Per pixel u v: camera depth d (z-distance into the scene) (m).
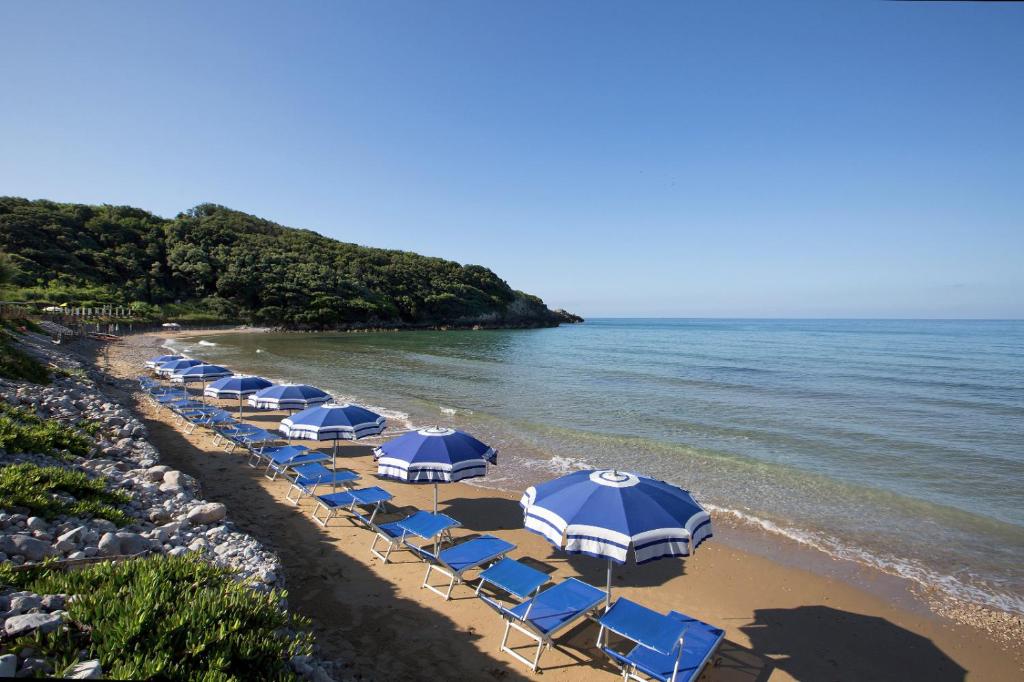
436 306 102.94
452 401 22.36
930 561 8.62
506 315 117.69
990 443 16.12
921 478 12.84
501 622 6.31
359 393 23.55
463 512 10.22
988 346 58.56
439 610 6.51
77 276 67.00
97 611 3.53
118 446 10.37
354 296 92.25
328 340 63.09
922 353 49.38
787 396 24.62
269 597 4.55
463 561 6.80
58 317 43.97
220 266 83.56
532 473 12.81
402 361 39.12
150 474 8.95
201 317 72.62
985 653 6.32
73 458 8.30
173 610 3.69
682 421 19.00
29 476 6.13
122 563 4.27
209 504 7.61
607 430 17.41
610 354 49.09
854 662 6.07
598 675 5.44
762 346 60.47
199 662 3.32
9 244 64.31
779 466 13.48
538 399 23.33
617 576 7.92
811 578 8.02
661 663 5.02
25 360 15.23
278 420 17.78
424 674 5.29
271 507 9.62
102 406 13.62
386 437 16.00
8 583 4.02
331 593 6.76
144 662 3.09
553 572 7.97
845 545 9.16
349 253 105.25
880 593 7.64
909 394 25.20
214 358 36.84
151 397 18.06
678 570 8.17
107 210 85.12
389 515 9.80
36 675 2.93
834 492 11.70
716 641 5.46
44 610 3.62
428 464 7.37
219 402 20.16
